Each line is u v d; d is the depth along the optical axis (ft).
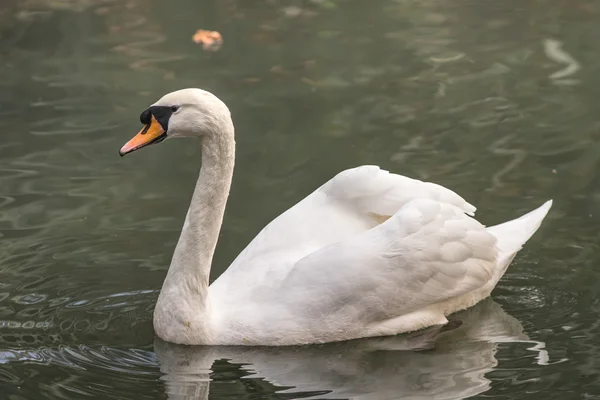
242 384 32.83
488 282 38.09
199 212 35.45
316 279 35.70
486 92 58.59
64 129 54.39
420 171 48.26
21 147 52.16
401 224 36.27
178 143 53.52
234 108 56.29
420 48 65.98
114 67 63.21
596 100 57.00
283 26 70.33
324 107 56.39
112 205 45.93
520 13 72.49
